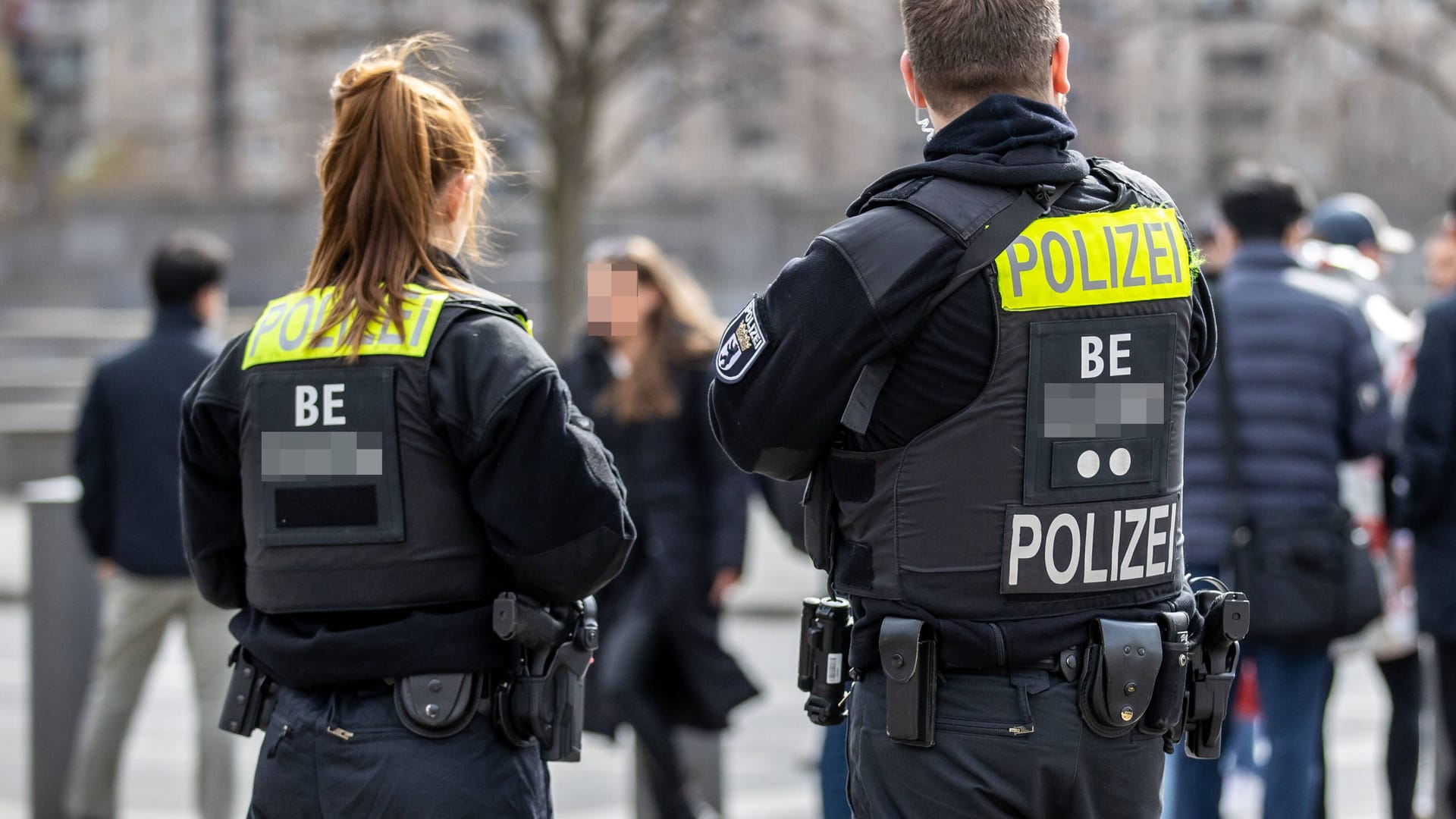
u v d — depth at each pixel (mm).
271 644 4332
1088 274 4082
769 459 4184
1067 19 31875
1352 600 7078
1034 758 4008
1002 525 4023
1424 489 7371
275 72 34344
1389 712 8266
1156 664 4039
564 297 30047
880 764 4129
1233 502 7180
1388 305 9148
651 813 8023
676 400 7969
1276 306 7320
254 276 47031
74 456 8555
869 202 4207
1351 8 32562
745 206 47219
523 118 32531
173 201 47969
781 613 17078
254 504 4398
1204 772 7570
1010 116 4141
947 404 4023
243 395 4445
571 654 4480
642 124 36656
